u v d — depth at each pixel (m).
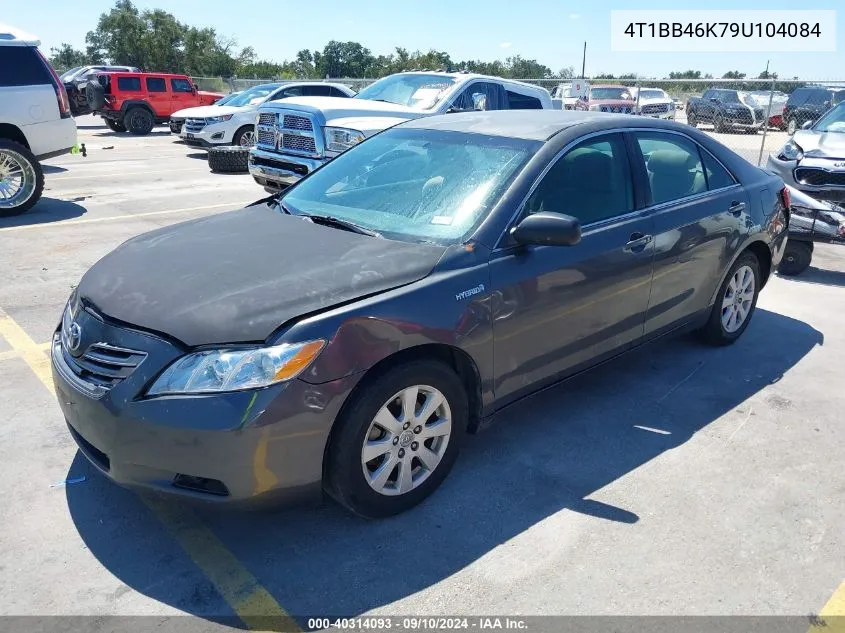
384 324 2.90
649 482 3.48
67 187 11.48
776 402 4.37
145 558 2.89
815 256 8.19
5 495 3.25
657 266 4.20
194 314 2.77
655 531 3.11
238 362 2.65
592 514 3.22
